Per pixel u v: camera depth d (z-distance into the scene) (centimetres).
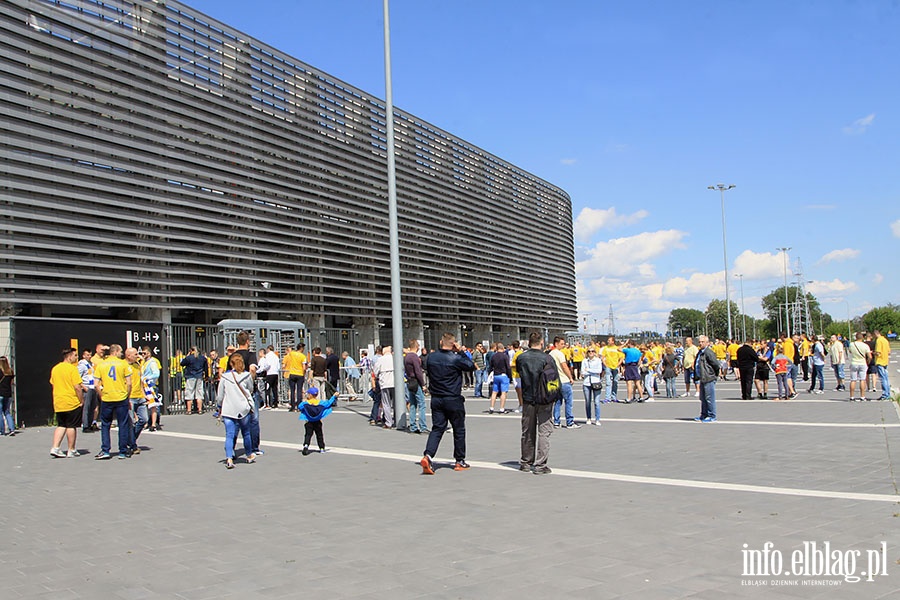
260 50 4516
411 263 5700
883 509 712
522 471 1004
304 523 732
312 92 4900
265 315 4444
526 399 998
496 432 1516
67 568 593
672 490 832
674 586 505
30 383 1925
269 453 1290
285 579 547
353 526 712
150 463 1208
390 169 1705
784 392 2119
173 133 3881
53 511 827
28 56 3219
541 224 8062
